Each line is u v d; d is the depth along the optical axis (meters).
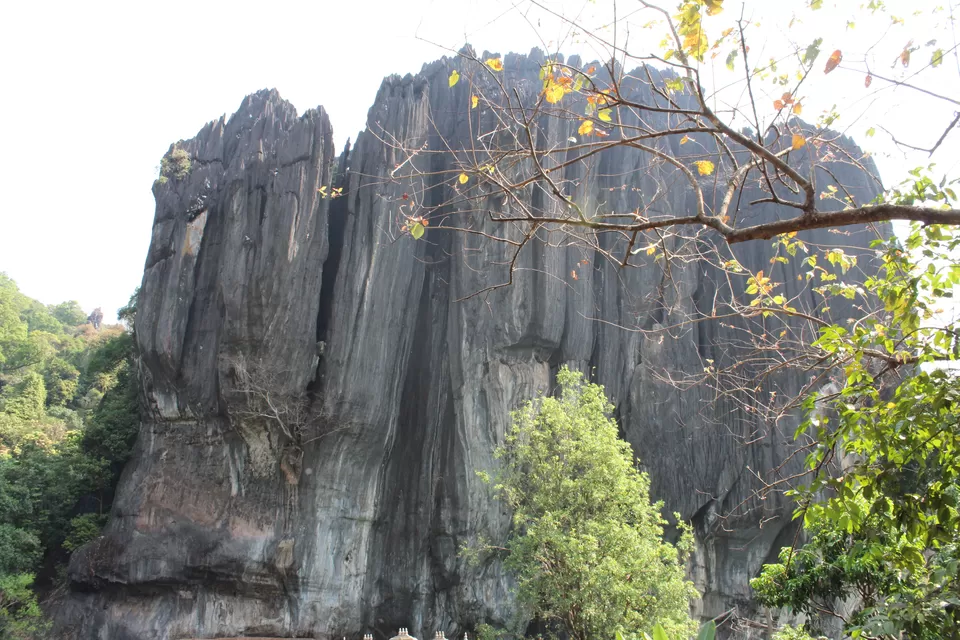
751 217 39.56
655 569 24.06
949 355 9.91
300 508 36.44
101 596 36.19
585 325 38.75
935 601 9.91
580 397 29.48
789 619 34.34
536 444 27.69
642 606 23.78
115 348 55.69
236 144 42.72
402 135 40.06
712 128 8.79
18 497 42.03
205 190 41.25
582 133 10.31
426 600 37.16
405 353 39.47
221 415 37.91
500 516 36.03
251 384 36.66
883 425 9.97
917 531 9.92
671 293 38.66
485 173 10.16
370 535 37.44
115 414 46.47
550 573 24.88
